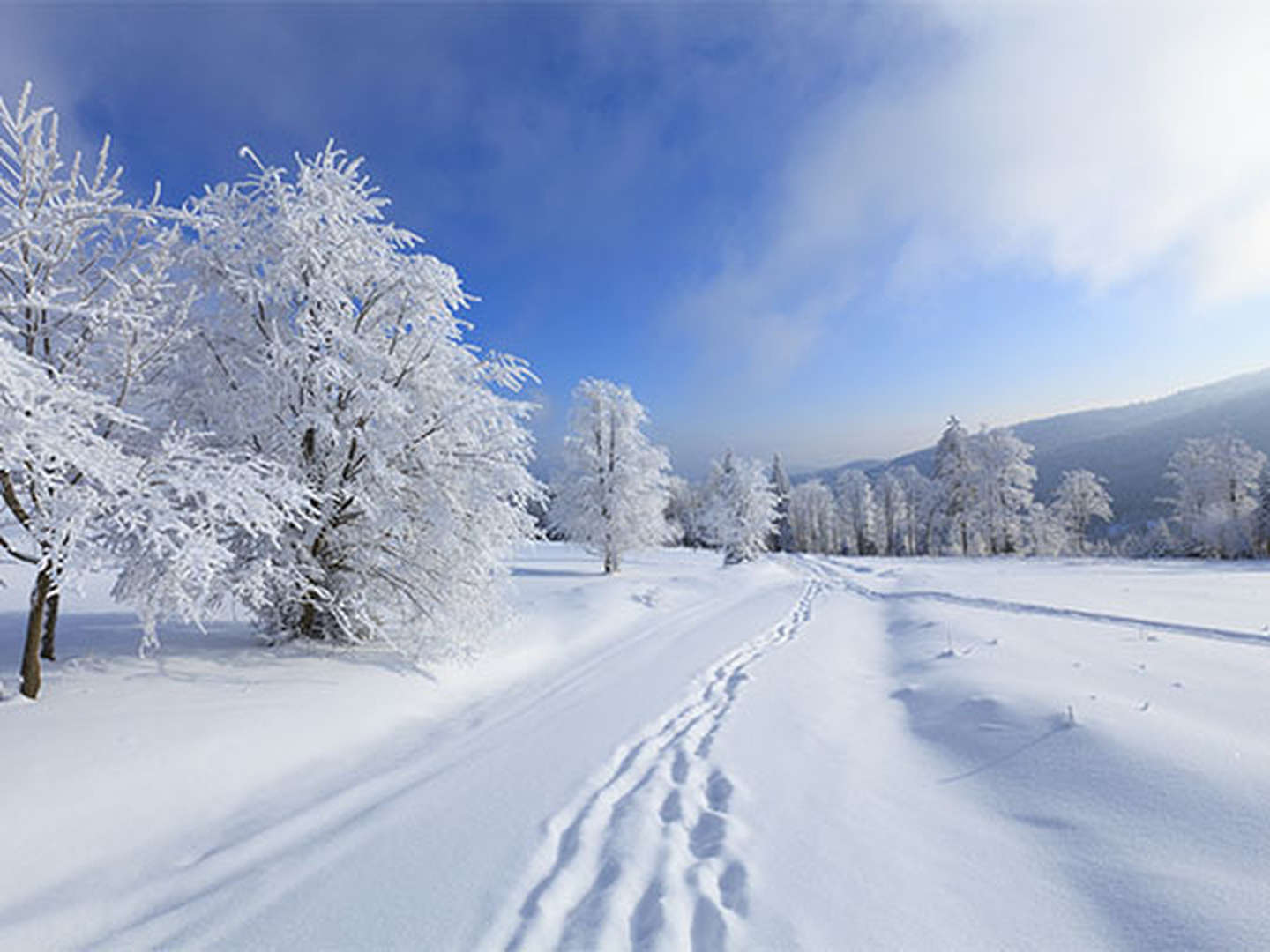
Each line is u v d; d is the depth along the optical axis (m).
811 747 5.35
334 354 7.89
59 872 3.53
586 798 4.50
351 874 3.47
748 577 27.48
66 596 14.73
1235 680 6.07
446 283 8.62
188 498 6.16
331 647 8.52
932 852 3.46
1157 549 47.03
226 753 5.01
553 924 2.93
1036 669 7.04
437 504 8.36
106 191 5.61
